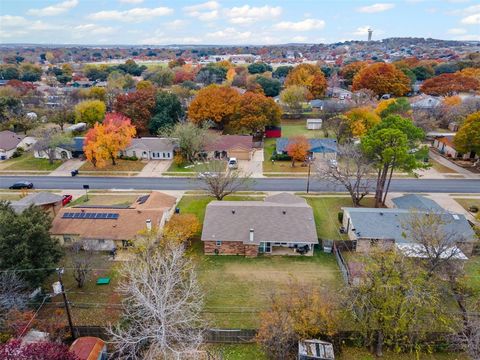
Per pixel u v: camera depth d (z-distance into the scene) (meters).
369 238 39.06
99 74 199.38
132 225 40.75
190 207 50.44
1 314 25.67
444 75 120.94
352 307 24.64
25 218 30.77
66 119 94.12
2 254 29.27
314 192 56.09
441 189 56.50
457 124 83.62
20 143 76.38
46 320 29.44
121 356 25.48
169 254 29.70
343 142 74.19
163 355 23.78
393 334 25.44
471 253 39.12
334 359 25.03
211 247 39.66
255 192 55.91
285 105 114.31
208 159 70.19
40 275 30.03
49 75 198.12
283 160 70.81
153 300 25.73
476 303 26.98
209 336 27.33
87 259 35.12
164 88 152.38
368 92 109.88
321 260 38.53
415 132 48.62
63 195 54.19
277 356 24.92
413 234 33.91
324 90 135.75
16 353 18.95
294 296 28.03
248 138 74.44
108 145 64.38
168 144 72.19
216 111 84.31
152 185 59.00
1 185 59.16
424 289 25.34
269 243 39.69
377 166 47.81
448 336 25.86
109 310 30.94
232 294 33.06
